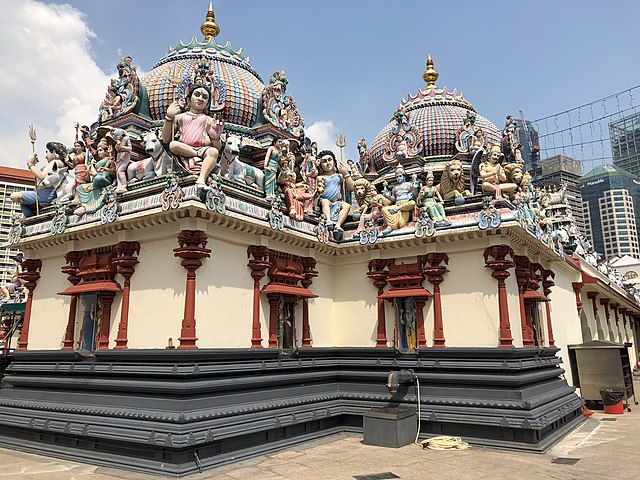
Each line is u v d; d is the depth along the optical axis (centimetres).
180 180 1352
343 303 1908
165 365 1261
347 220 1984
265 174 1620
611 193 10162
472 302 1627
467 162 2338
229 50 2362
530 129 8906
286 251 1672
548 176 9906
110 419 1274
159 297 1372
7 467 1238
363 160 2689
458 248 1670
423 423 1545
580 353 2325
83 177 1739
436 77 2833
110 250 1527
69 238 1603
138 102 1988
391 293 1744
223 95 1888
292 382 1578
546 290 2086
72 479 1124
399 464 1227
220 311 1394
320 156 2012
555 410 1573
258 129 2033
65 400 1434
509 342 1535
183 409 1198
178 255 1317
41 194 1812
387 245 1780
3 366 2281
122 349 1359
